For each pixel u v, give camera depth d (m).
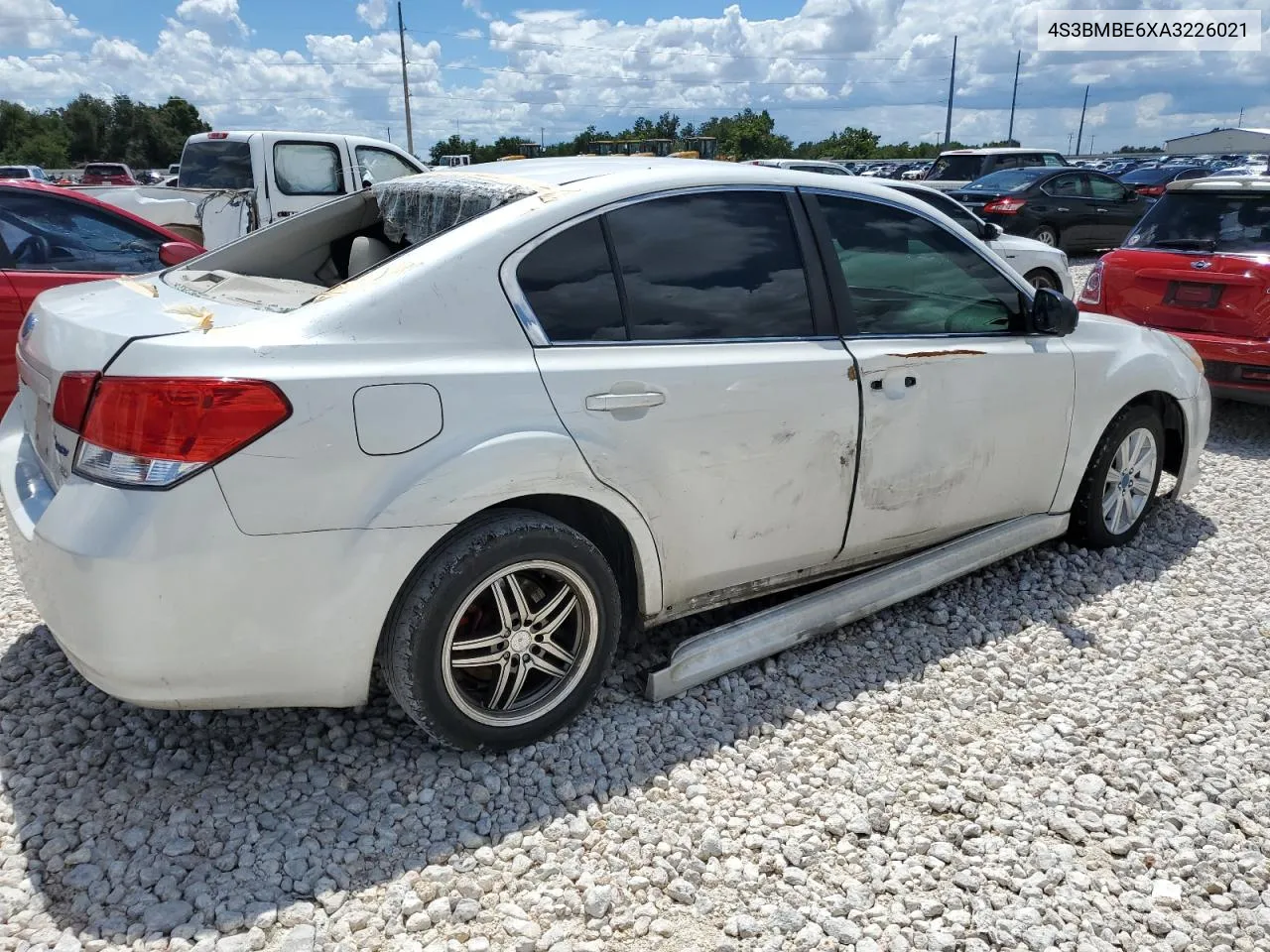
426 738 2.84
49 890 2.23
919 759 2.84
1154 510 4.93
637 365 2.72
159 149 92.06
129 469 2.19
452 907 2.24
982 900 2.31
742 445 2.94
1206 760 2.88
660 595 2.94
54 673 3.14
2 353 4.99
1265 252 6.17
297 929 2.13
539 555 2.60
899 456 3.35
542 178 2.92
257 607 2.28
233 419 2.19
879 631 3.61
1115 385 4.06
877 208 3.41
